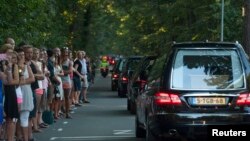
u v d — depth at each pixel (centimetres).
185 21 7012
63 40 6444
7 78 2447
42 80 3066
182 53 2298
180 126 2225
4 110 2480
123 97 6412
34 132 3244
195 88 2244
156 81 2361
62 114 4106
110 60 14312
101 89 8225
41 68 3178
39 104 3219
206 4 6444
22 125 2694
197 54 2295
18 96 2566
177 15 6988
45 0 4828
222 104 2236
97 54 14388
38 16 4397
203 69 2272
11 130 2525
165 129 2244
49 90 3547
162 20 7481
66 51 4097
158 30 7744
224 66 2278
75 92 5062
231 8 5947
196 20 6681
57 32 6544
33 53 2936
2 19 3572
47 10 5475
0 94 2381
